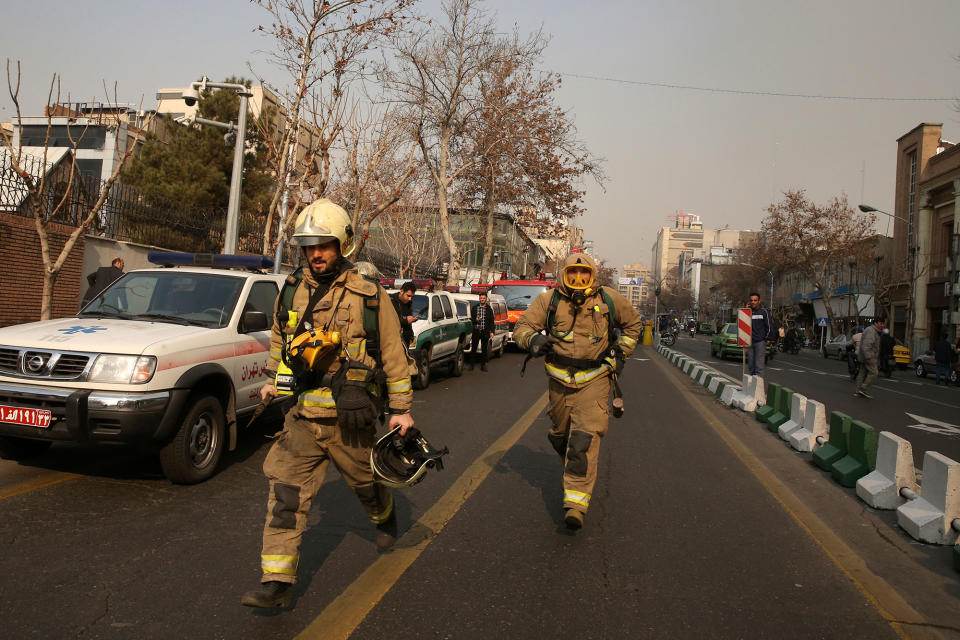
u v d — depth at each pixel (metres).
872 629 3.35
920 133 43.12
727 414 10.90
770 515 5.26
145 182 19.67
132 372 4.94
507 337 22.05
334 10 13.71
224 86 14.09
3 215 11.91
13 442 5.84
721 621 3.38
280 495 3.20
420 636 3.08
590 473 4.61
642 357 26.69
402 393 3.32
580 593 3.64
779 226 49.34
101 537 4.17
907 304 43.44
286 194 14.74
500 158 30.41
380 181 18.67
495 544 4.35
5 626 3.00
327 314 3.20
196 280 6.51
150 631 3.01
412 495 5.41
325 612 3.27
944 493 4.71
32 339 5.12
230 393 5.90
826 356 43.62
